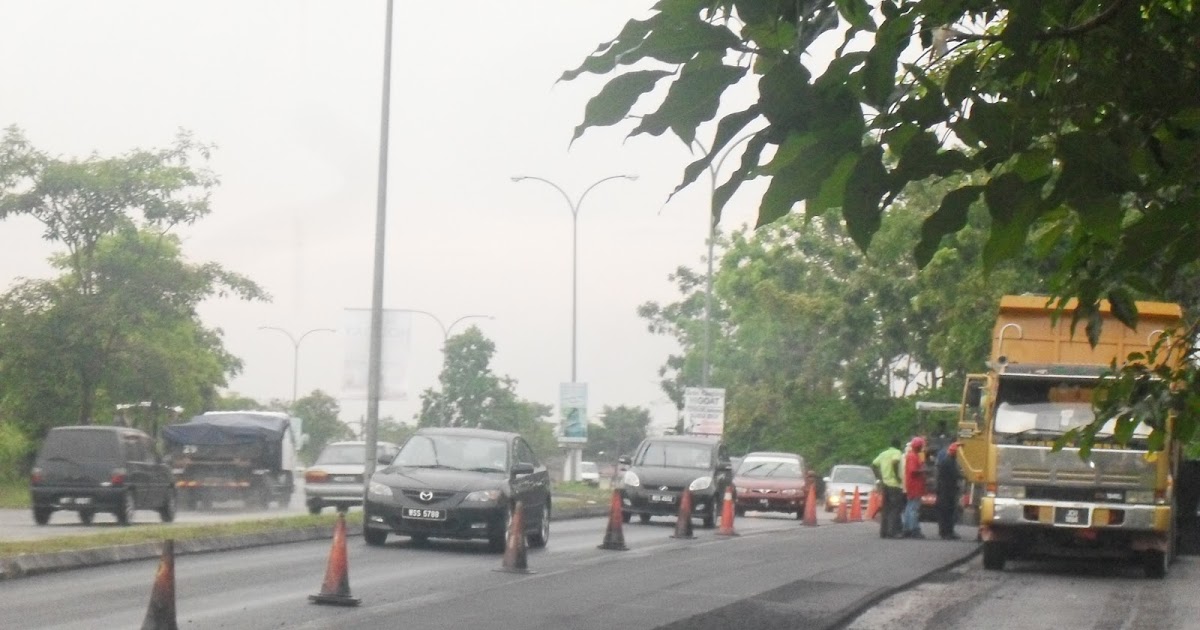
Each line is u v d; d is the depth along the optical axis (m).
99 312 49.16
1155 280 3.97
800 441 61.78
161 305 50.59
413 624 12.56
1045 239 3.55
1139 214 3.31
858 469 50.62
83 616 12.94
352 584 16.41
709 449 34.62
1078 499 19.55
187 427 45.66
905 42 3.05
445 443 23.55
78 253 50.19
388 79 30.88
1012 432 19.81
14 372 49.75
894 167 2.98
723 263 67.69
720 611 13.66
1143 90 3.30
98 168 49.50
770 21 2.96
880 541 24.92
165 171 49.97
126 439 30.95
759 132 2.97
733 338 73.19
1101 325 4.46
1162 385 6.16
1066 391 19.80
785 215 3.01
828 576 17.62
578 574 17.75
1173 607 15.63
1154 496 19.36
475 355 108.62
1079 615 14.67
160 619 11.11
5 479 51.72
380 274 30.53
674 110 2.99
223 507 47.47
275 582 16.30
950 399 44.72
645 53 2.99
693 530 30.86
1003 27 3.16
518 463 23.34
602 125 3.02
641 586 16.16
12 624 12.36
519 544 18.28
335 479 37.00
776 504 42.22
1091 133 2.96
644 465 33.91
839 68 2.98
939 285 36.53
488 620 12.88
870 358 58.56
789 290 63.84
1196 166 3.29
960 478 29.14
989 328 34.91
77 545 18.89
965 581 18.31
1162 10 3.50
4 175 48.47
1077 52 3.35
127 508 30.55
